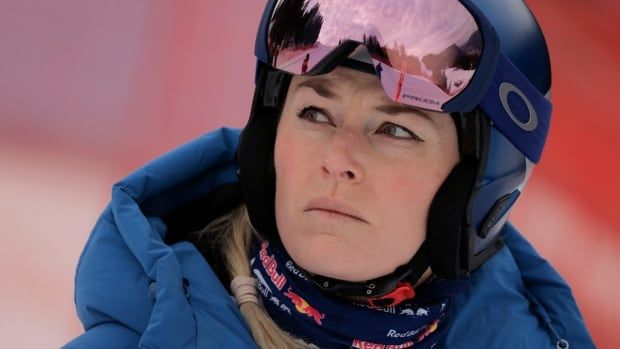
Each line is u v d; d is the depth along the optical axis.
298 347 5.05
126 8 13.02
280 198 4.84
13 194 9.44
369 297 4.90
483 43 4.47
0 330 7.93
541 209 10.46
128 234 5.02
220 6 13.34
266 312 5.15
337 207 4.59
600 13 14.93
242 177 5.09
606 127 12.16
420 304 5.15
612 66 13.60
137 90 11.47
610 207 10.67
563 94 12.73
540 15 14.54
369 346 5.06
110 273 4.98
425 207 4.73
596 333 8.87
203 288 4.99
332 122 4.69
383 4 4.44
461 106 4.42
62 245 8.95
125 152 10.42
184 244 5.27
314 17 4.53
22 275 8.53
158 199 5.62
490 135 4.78
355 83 4.56
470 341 5.58
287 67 4.58
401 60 4.38
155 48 12.33
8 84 11.18
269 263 5.15
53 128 10.55
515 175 5.22
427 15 4.43
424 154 4.63
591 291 9.41
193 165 5.63
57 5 12.86
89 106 11.05
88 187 9.77
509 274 6.06
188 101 11.41
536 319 5.89
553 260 9.70
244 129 5.07
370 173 4.56
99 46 12.20
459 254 4.95
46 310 8.22
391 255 4.73
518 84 4.92
